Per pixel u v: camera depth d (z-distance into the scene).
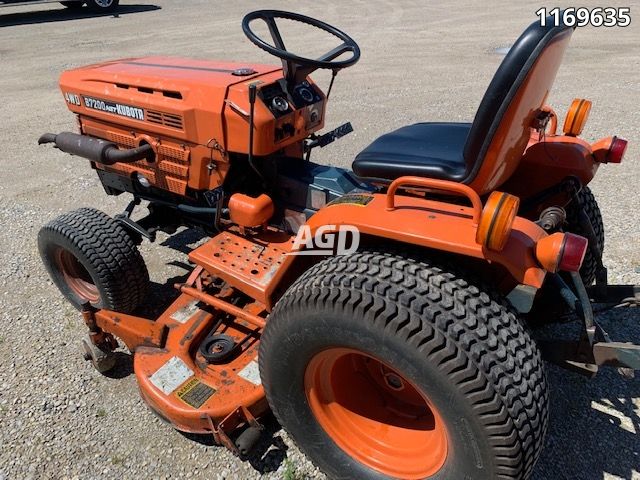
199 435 2.27
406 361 1.57
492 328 1.54
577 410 2.26
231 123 2.37
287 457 2.16
